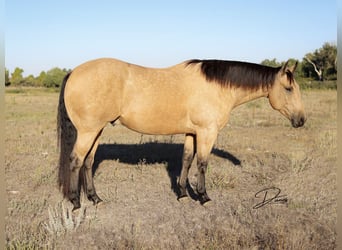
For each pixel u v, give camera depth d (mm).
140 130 4328
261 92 4570
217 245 3400
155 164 6418
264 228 3822
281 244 3365
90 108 3885
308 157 6832
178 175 5859
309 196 4848
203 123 4289
